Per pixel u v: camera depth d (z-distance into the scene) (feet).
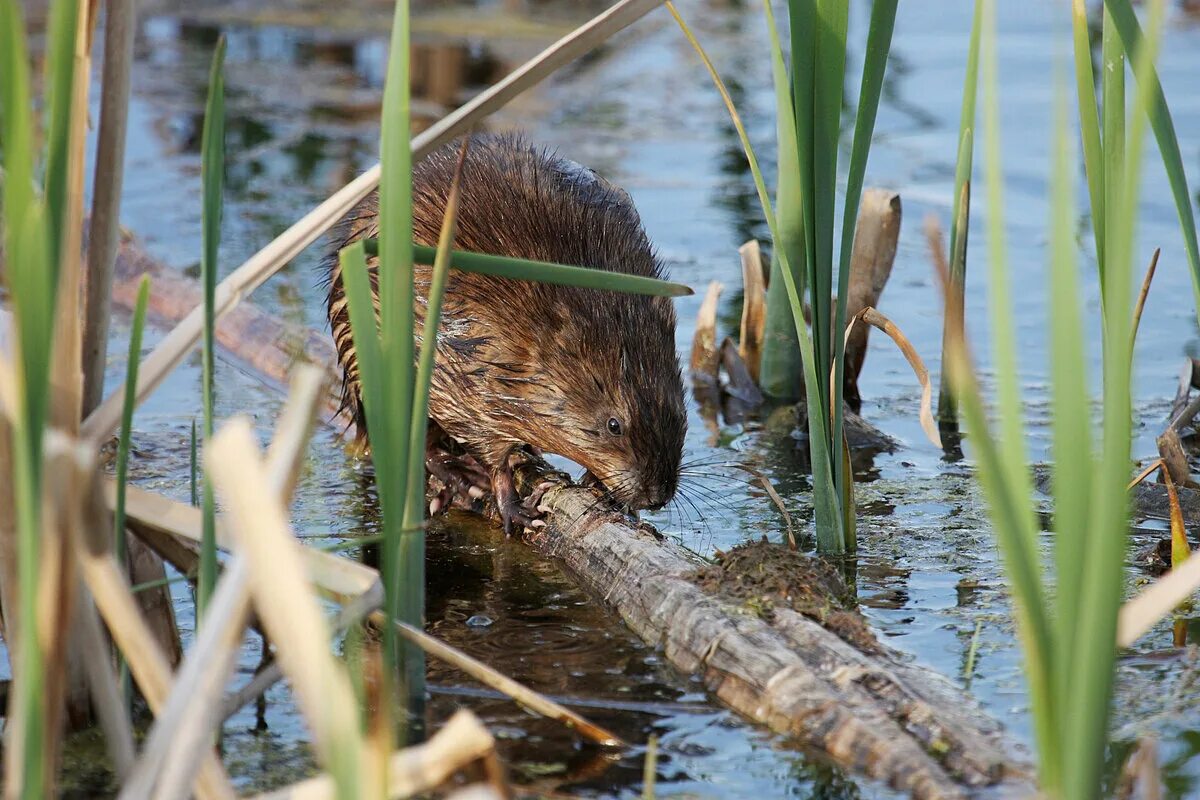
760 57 76.43
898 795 19.03
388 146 16.79
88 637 15.70
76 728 20.93
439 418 32.24
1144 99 12.94
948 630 24.82
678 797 19.17
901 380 41.01
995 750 19.40
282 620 12.46
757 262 40.86
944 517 30.83
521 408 31.22
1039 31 77.25
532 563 29.01
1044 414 37.11
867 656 22.12
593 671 23.40
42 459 13.75
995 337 13.64
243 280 19.51
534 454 34.76
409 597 20.57
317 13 83.61
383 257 17.04
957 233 35.22
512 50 75.56
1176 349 41.24
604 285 18.56
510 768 20.03
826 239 25.86
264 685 18.61
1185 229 22.90
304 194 54.24
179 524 19.03
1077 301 13.00
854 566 27.99
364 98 67.77
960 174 34.60
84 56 16.84
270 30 80.69
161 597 21.71
